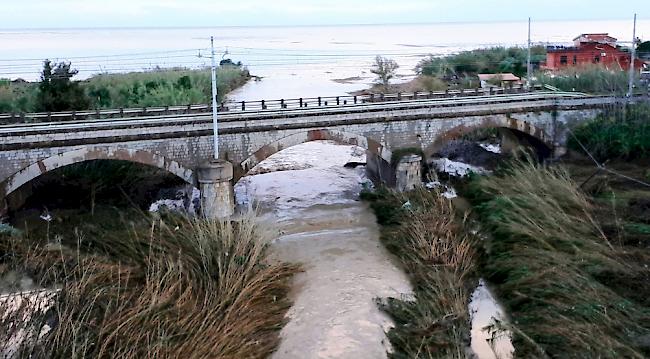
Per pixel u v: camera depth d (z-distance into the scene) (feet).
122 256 87.66
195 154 114.01
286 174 155.84
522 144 148.56
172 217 107.76
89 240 95.55
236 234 93.91
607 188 111.04
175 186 136.46
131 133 108.06
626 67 218.18
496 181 122.42
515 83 193.36
